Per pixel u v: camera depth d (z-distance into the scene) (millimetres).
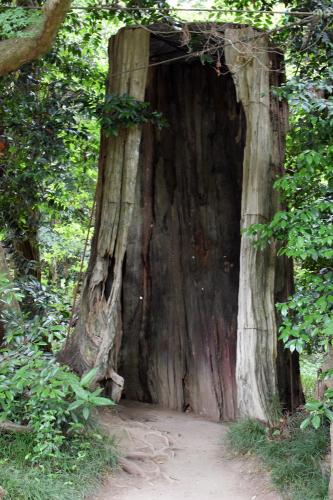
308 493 6109
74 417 6617
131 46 8523
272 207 8328
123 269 9812
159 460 7289
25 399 6840
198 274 9836
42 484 5902
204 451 7656
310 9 8812
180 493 6551
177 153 10055
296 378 8781
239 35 8422
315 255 6598
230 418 9312
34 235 11117
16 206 10211
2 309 7281
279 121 8711
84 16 11430
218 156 9969
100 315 8180
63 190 11078
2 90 9562
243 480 6777
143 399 9703
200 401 9523
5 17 6992
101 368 8000
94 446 6840
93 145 11078
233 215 9828
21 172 9992
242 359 7945
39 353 6184
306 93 7551
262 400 7727
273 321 8078
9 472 5965
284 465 6590
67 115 9375
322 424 7109
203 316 9727
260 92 8406
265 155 8359
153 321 9836
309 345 8398
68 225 13305
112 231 8328
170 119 10070
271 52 8625
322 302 6289
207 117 10039
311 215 6742
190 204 9969
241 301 8094
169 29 8727
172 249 9938
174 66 10117
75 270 14703
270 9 10469
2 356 6516
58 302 9930
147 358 9773
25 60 7148
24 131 9422
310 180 7645
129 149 8406
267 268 8164
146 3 9828
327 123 7508
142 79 8500
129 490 6531
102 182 8523
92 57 11484
